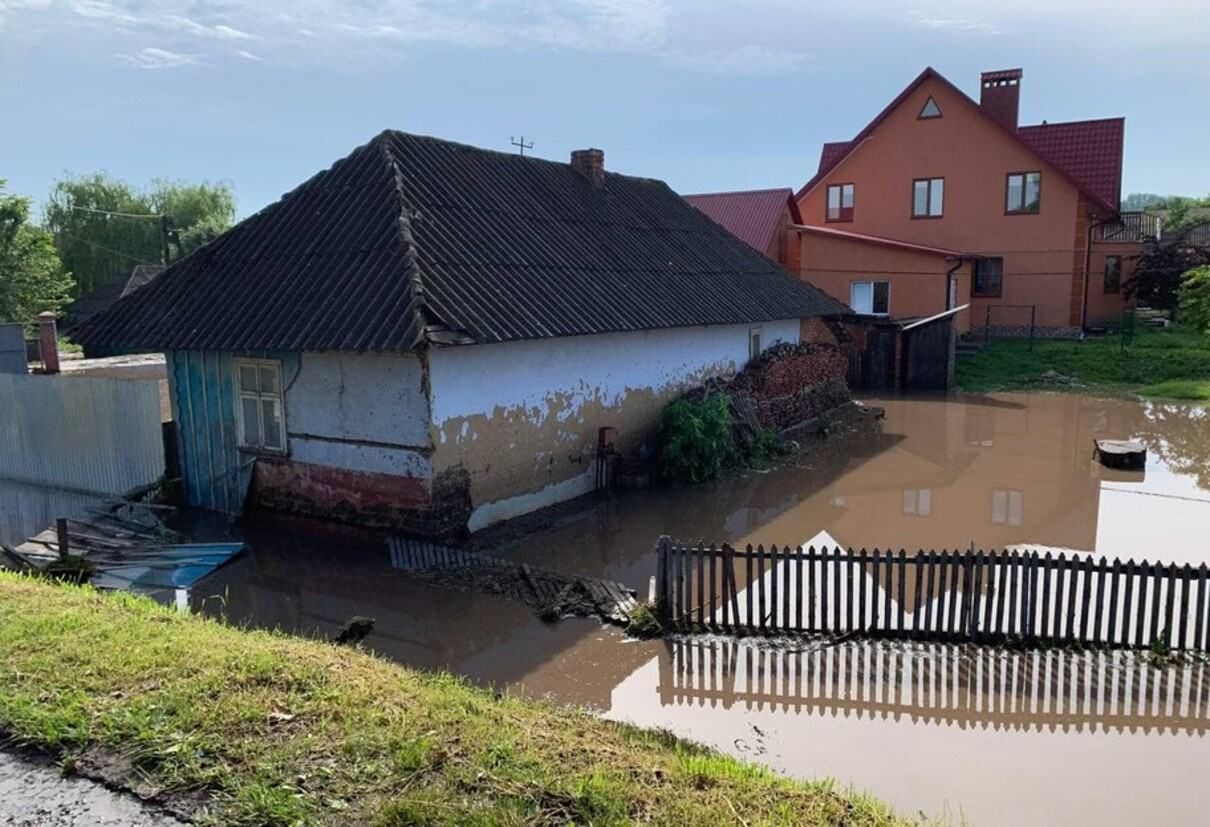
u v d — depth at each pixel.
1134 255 34.75
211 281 13.20
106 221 57.00
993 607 9.11
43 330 22.53
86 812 4.50
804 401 19.73
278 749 4.94
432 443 11.09
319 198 13.93
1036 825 5.68
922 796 6.04
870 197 34.72
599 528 12.58
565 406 13.52
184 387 13.39
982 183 32.53
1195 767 6.44
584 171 19.17
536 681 7.78
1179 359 26.67
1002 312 32.81
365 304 11.27
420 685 6.16
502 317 11.75
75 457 14.61
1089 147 35.16
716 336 17.56
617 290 14.76
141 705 5.38
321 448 12.08
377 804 4.46
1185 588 8.08
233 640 6.62
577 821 4.36
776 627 8.80
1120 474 15.73
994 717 7.19
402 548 11.11
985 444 18.36
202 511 13.35
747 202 33.53
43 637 6.37
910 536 12.27
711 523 12.91
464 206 14.30
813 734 6.91
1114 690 7.61
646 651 8.42
